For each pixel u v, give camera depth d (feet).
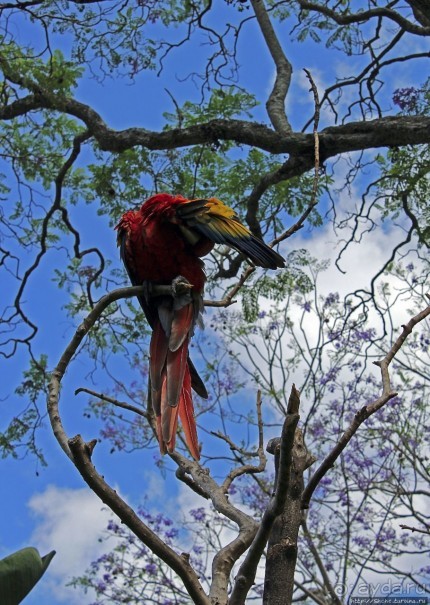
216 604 9.52
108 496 7.89
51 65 30.27
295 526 9.68
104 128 31.68
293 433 7.82
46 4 28.55
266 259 13.17
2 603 5.86
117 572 27.09
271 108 32.12
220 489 11.48
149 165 32.42
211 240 13.53
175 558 8.09
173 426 10.65
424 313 9.98
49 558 6.05
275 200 32.71
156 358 11.89
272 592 9.46
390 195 32.22
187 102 31.55
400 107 30.53
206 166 32.86
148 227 13.42
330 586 25.13
